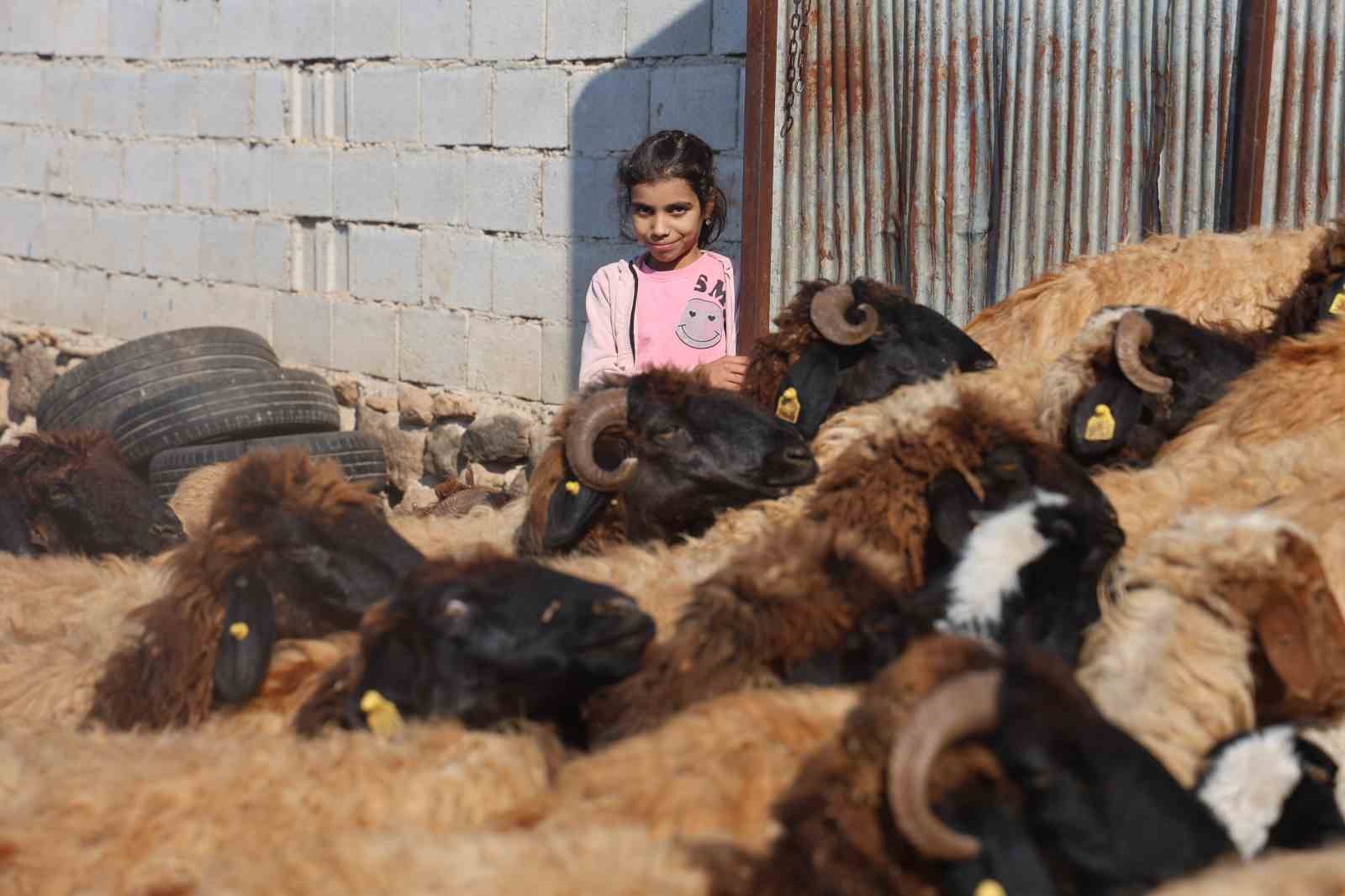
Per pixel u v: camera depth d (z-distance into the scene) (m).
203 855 3.53
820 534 3.95
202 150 15.50
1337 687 3.85
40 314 17.64
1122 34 8.48
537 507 5.91
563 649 3.86
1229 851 2.91
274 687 4.60
